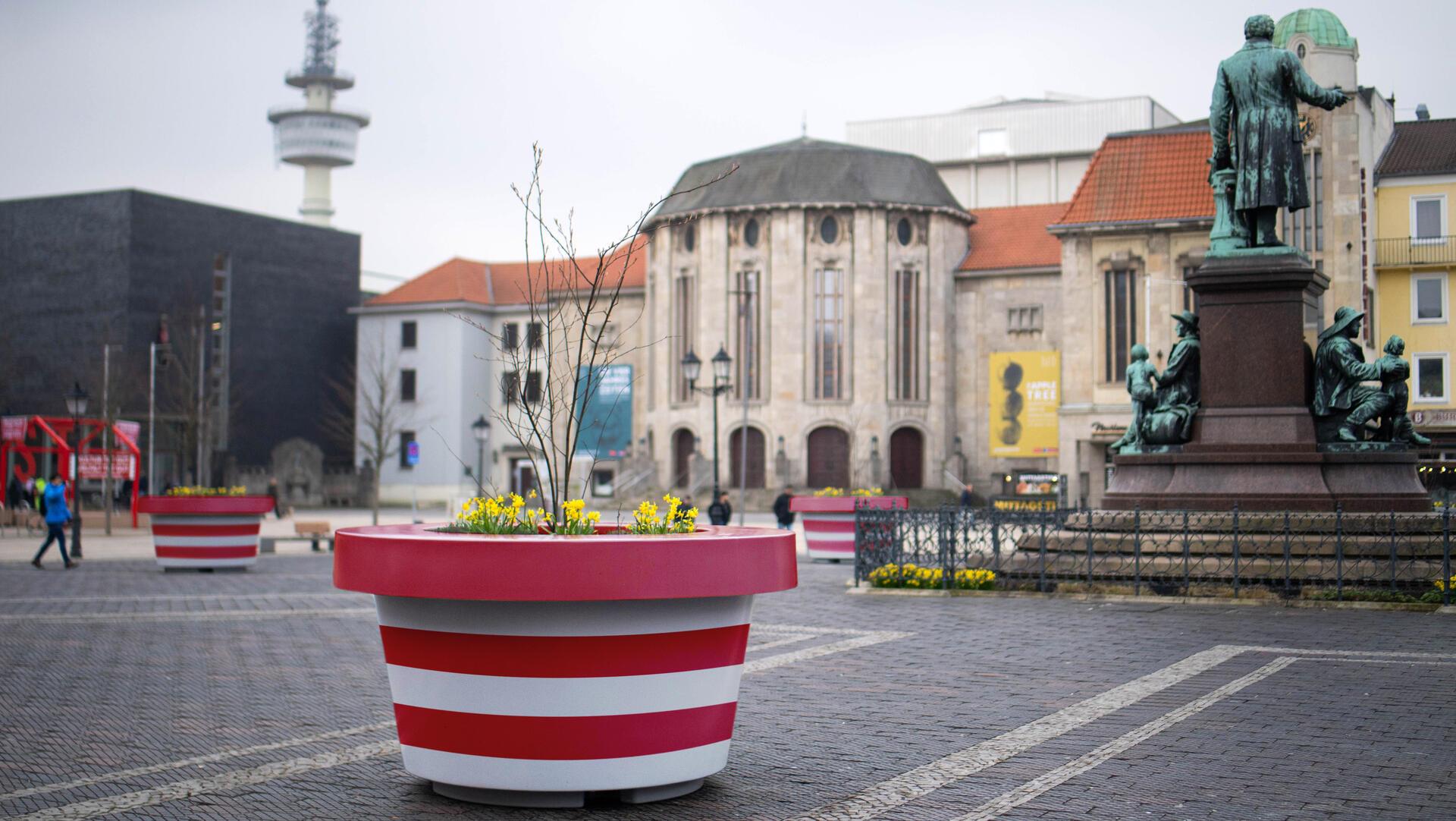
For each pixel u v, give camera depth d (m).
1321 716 10.28
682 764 7.73
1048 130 91.81
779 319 76.75
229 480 83.25
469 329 90.44
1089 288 66.31
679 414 79.19
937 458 76.88
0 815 7.51
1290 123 20.11
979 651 14.18
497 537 7.52
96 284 86.19
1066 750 9.16
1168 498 20.12
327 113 151.25
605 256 11.44
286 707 11.04
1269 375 19.95
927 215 77.38
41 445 68.56
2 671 13.07
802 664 13.47
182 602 20.53
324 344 96.00
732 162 79.31
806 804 7.70
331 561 32.22
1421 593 17.88
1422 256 59.59
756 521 65.81
